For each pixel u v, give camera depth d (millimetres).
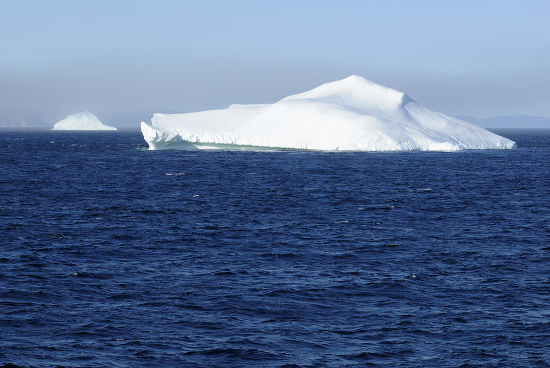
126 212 92250
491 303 49562
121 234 75500
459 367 38469
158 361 38844
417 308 48312
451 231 79188
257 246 69500
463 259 63844
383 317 46375
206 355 39719
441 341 42156
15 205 98375
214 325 44469
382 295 51406
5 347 40156
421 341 42094
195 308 47844
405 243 71562
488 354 40156
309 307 48375
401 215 91938
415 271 58906
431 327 44469
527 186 129625
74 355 39375
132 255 64688
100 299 49750
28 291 51438
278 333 43188
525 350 40781
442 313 47219
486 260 63406
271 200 106250
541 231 79500
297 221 85938
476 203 104625
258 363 38750
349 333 43375
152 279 55562
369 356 39812
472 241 73000
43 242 70375
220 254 65500
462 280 55844
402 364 38812
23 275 56375
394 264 61688
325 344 41531
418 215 92062
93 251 66250
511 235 76688
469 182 135750
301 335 42906
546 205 102812
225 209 96250
